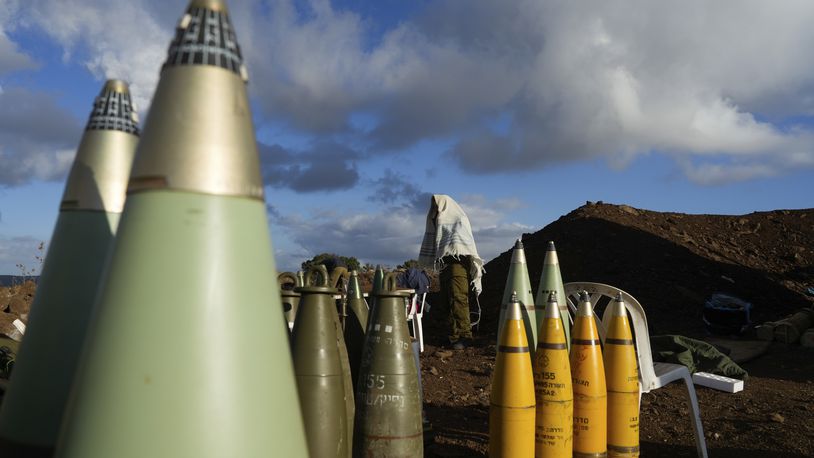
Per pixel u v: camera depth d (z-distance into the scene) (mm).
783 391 7348
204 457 1411
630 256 15945
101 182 2080
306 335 3250
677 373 4891
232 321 1488
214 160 1517
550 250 4711
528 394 3742
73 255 2029
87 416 1425
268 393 1530
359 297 4379
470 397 6875
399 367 3566
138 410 1405
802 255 17594
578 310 4223
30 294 9836
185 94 1531
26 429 1942
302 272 4117
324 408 3189
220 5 1631
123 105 2184
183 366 1429
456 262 10047
